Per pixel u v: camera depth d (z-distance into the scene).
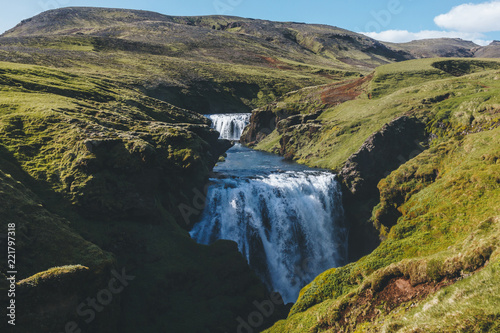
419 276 15.29
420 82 91.25
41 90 51.44
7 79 50.69
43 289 18.91
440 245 20.59
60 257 22.73
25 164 30.75
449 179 29.52
